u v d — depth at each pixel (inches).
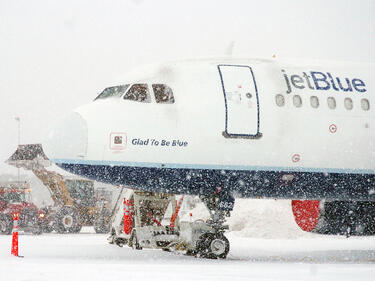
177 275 355.6
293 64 585.6
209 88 539.5
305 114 555.5
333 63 608.7
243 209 1152.2
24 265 409.1
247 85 548.7
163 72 542.6
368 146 571.8
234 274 369.4
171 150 519.2
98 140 506.9
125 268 398.0
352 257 597.3
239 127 534.0
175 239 565.6
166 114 522.9
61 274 349.7
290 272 388.5
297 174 553.6
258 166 539.5
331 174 563.2
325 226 638.5
